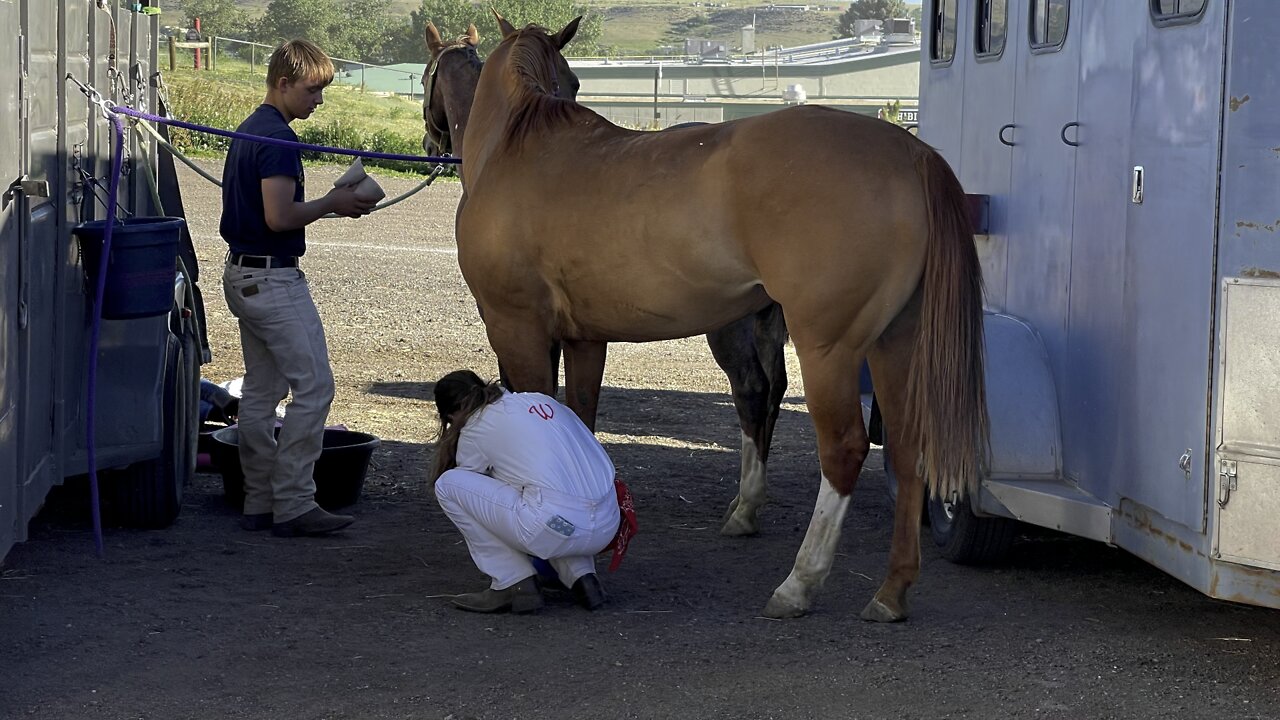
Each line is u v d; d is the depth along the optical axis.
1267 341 3.81
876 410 6.04
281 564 5.24
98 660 4.13
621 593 4.98
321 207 5.45
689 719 3.76
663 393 9.42
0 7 4.22
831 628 4.57
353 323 11.38
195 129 5.45
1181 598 4.96
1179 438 4.14
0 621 4.45
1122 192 4.52
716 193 4.36
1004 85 5.63
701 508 6.38
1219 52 3.88
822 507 4.55
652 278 4.55
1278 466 3.83
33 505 4.76
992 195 5.79
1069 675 4.12
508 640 4.41
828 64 53.56
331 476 6.02
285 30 105.81
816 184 4.19
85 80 5.40
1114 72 4.57
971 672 4.14
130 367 5.36
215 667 4.10
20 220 4.50
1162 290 4.23
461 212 5.55
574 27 5.54
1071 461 4.95
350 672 4.09
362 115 36.19
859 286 4.21
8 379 4.41
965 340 4.23
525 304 5.00
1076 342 4.90
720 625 4.59
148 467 5.54
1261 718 3.78
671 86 53.19
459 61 6.46
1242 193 3.84
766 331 5.77
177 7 138.75
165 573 5.05
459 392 4.70
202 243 15.07
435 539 5.67
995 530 5.26
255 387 5.67
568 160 4.80
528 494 4.54
